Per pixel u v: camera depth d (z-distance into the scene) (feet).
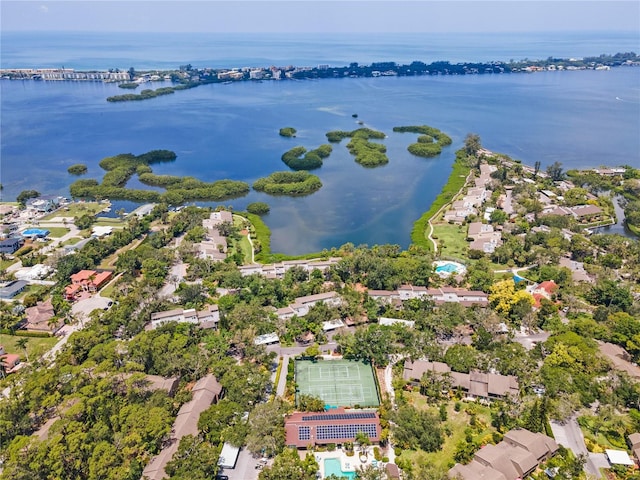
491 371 482.28
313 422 413.18
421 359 496.64
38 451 364.99
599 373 480.64
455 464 378.12
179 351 496.64
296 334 551.59
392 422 423.64
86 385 440.86
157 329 535.60
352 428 408.26
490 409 442.09
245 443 399.65
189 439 380.78
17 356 522.06
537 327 565.53
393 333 524.52
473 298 610.65
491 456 375.86
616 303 599.98
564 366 477.36
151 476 360.07
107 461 359.25
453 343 537.24
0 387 457.68
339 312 585.22
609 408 423.64
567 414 417.08
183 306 610.24
